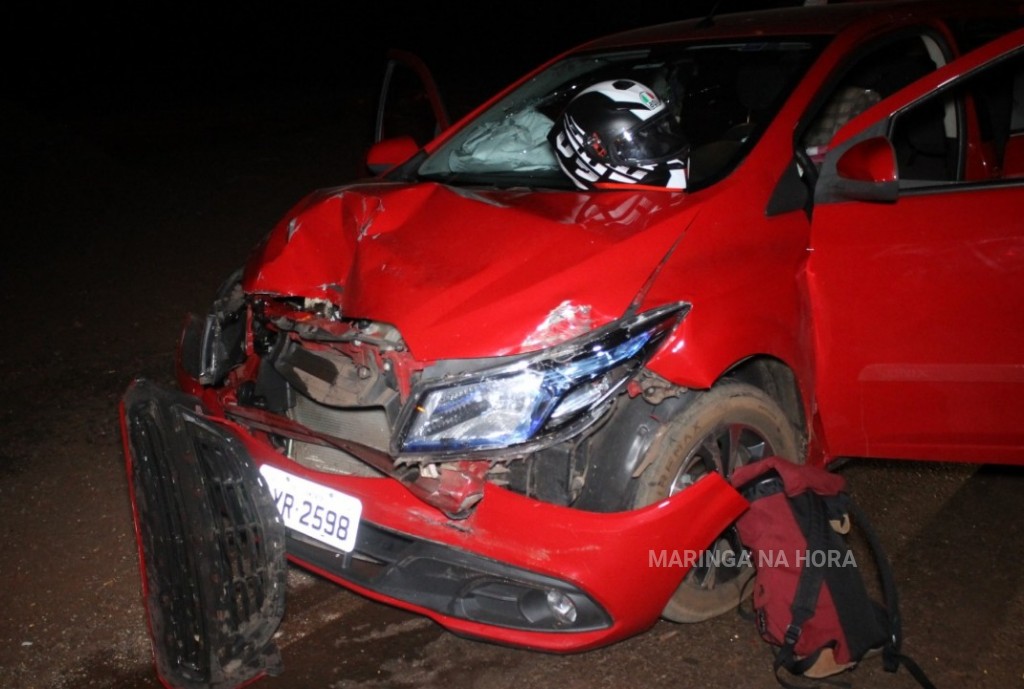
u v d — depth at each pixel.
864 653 2.95
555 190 3.51
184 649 2.98
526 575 2.73
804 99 3.45
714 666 3.12
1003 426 3.32
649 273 2.89
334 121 10.76
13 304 6.10
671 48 3.99
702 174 3.37
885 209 3.22
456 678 3.08
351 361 3.02
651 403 2.83
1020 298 3.17
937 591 3.48
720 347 2.89
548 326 2.76
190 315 3.67
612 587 2.71
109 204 8.02
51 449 4.47
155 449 3.01
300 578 3.60
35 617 3.38
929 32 3.81
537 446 2.70
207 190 8.39
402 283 2.94
